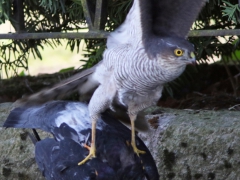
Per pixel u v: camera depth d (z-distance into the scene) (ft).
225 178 28.19
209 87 35.42
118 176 25.14
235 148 27.91
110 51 22.09
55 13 32.37
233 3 31.65
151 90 22.09
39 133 30.25
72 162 25.18
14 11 31.09
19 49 37.60
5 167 30.94
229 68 37.27
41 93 24.90
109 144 25.44
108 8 31.83
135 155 25.40
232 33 27.35
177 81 34.88
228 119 28.91
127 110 24.53
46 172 26.02
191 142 28.53
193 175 28.68
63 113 26.78
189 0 20.95
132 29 21.36
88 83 24.68
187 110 30.55
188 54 20.04
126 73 21.38
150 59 20.51
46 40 35.19
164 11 20.94
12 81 38.40
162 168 29.14
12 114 27.58
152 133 29.30
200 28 33.45
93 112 23.76
